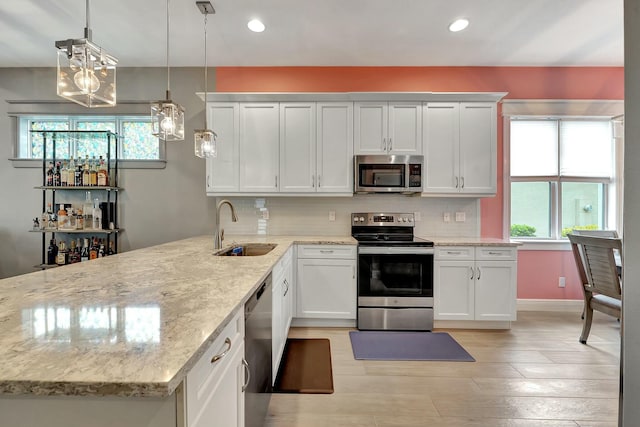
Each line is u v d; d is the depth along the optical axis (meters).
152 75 3.64
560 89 3.64
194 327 0.85
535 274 3.69
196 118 3.65
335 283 3.11
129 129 3.72
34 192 3.62
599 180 3.70
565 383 2.15
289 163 3.34
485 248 3.07
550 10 2.62
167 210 3.67
